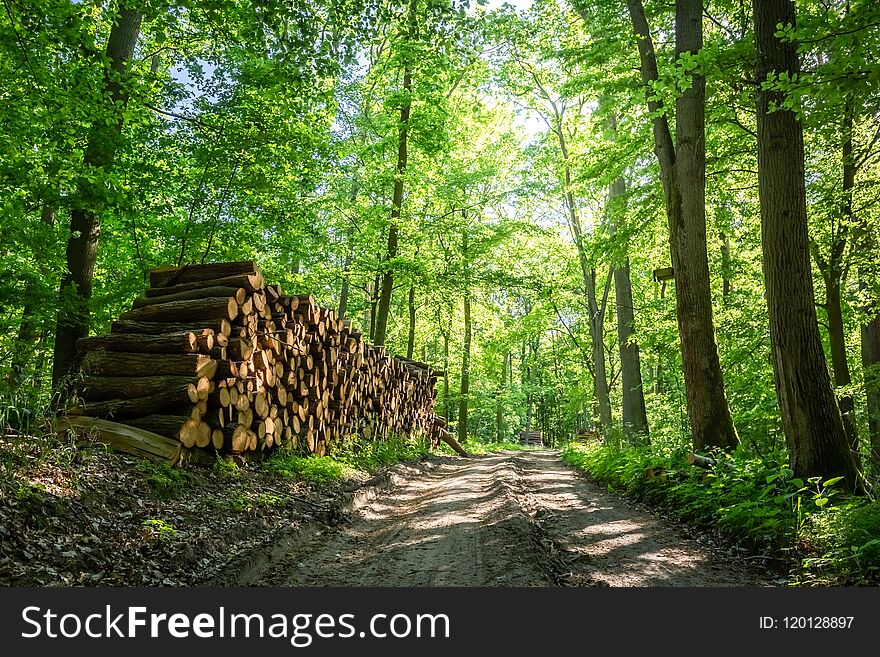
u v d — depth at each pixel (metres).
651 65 11.76
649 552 6.43
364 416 14.64
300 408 10.34
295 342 10.14
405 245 22.34
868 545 4.80
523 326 31.11
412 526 7.62
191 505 5.98
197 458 7.28
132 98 9.84
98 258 15.29
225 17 9.66
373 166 21.77
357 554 6.18
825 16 6.27
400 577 5.16
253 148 11.75
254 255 14.05
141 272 12.84
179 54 14.65
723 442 10.76
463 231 24.31
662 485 9.83
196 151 11.90
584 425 55.88
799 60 8.30
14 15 8.12
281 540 6.09
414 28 10.35
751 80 8.25
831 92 6.22
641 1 12.02
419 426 21.16
